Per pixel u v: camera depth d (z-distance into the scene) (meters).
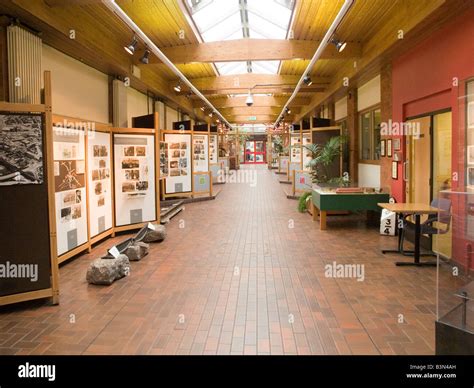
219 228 8.11
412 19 5.43
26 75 5.34
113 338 3.30
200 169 12.89
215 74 11.60
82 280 4.84
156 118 7.83
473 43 4.70
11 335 3.39
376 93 9.09
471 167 4.71
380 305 3.96
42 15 5.16
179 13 6.51
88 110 7.97
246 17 8.16
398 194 7.32
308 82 9.89
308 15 6.58
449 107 5.43
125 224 7.46
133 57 8.85
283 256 5.89
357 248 6.35
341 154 10.80
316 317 3.68
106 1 4.93
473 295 2.68
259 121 25.61
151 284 4.67
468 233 2.78
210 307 3.95
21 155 3.95
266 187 17.25
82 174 5.93
